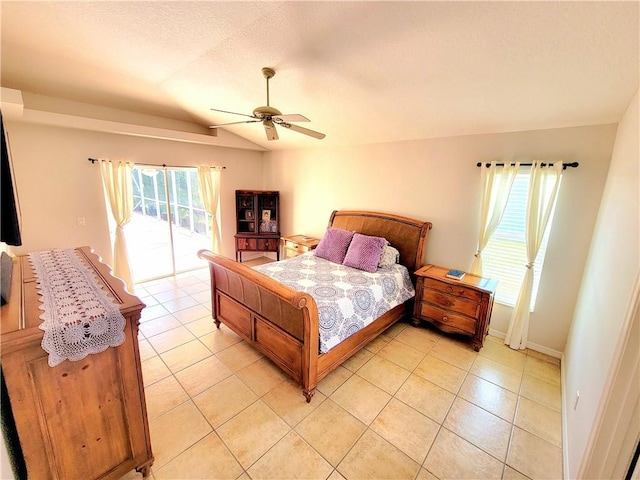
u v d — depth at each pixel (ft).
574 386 6.70
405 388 7.94
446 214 11.24
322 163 15.52
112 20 6.63
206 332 10.55
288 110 11.03
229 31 6.87
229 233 18.16
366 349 9.77
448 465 5.82
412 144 11.83
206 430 6.47
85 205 12.62
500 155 9.72
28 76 9.61
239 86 9.78
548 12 4.80
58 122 10.87
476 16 5.16
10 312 4.25
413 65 6.94
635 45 5.04
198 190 16.62
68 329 3.97
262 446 6.13
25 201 11.27
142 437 5.22
